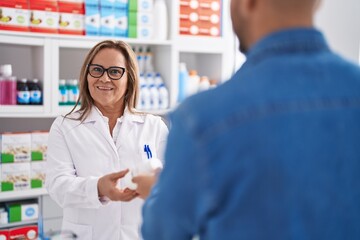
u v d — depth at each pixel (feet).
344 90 2.43
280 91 2.37
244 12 2.64
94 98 6.52
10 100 8.74
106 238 6.35
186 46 10.66
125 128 6.68
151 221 2.68
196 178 2.37
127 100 6.83
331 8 9.80
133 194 5.21
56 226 9.53
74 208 6.38
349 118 2.39
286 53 2.52
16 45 9.85
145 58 10.70
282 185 2.25
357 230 2.36
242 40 2.77
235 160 2.27
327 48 2.62
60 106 9.24
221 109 2.37
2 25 8.66
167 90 10.61
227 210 2.30
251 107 2.33
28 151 8.96
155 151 6.83
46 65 9.02
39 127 10.25
